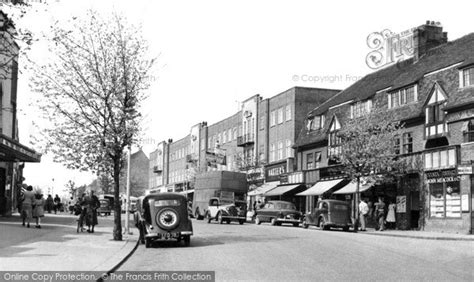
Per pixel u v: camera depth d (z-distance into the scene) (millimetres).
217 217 39281
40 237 19891
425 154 31422
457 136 30062
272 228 31000
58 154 20562
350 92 45719
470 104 28859
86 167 20953
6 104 33812
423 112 32844
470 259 14742
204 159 77250
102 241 19531
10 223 27672
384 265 13398
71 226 27531
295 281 10844
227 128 69375
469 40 33750
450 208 29234
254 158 58438
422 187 31656
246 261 14281
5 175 36750
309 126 48719
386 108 37219
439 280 10922
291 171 50500
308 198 45844
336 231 30734
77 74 20562
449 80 31500
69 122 20641
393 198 34875
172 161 95000
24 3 10516
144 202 19078
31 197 24875
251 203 57125
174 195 19172
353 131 33812
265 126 57562
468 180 27781
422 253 16344
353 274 11828
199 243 19953
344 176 39656
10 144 27219
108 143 20672
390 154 32375
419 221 31781
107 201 55719
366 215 35281
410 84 34750
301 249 17406
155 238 18422
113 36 20969
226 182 41500
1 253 14672
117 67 20938
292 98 52062
